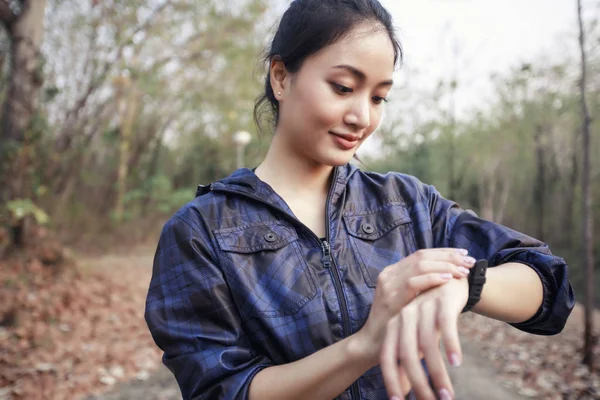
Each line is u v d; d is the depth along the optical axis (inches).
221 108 537.6
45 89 317.4
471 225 36.9
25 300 223.6
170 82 480.4
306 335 32.4
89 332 203.5
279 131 38.3
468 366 199.0
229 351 30.8
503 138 717.9
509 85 568.4
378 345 23.5
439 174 770.2
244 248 34.6
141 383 163.2
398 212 38.4
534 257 31.6
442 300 21.9
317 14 32.4
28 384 150.3
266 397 26.8
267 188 36.9
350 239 36.5
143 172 686.5
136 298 269.0
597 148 613.9
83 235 473.4
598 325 273.9
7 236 275.0
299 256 34.8
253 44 416.2
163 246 35.5
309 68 32.9
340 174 38.5
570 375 187.6
